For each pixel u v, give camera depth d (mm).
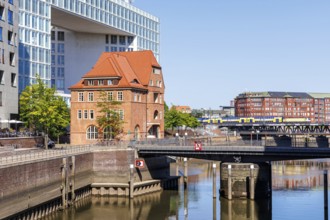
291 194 74812
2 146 66250
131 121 90312
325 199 60656
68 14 126000
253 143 72062
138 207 64625
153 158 79500
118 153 73750
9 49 81812
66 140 111125
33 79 112000
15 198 48969
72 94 93188
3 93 79750
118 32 150375
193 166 115312
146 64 100562
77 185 66750
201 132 164250
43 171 55688
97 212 61219
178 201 68812
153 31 167500
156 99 102375
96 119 87438
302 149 64500
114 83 91438
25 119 90250
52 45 149750
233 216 60062
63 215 58875
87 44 152750
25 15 109500
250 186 68875
